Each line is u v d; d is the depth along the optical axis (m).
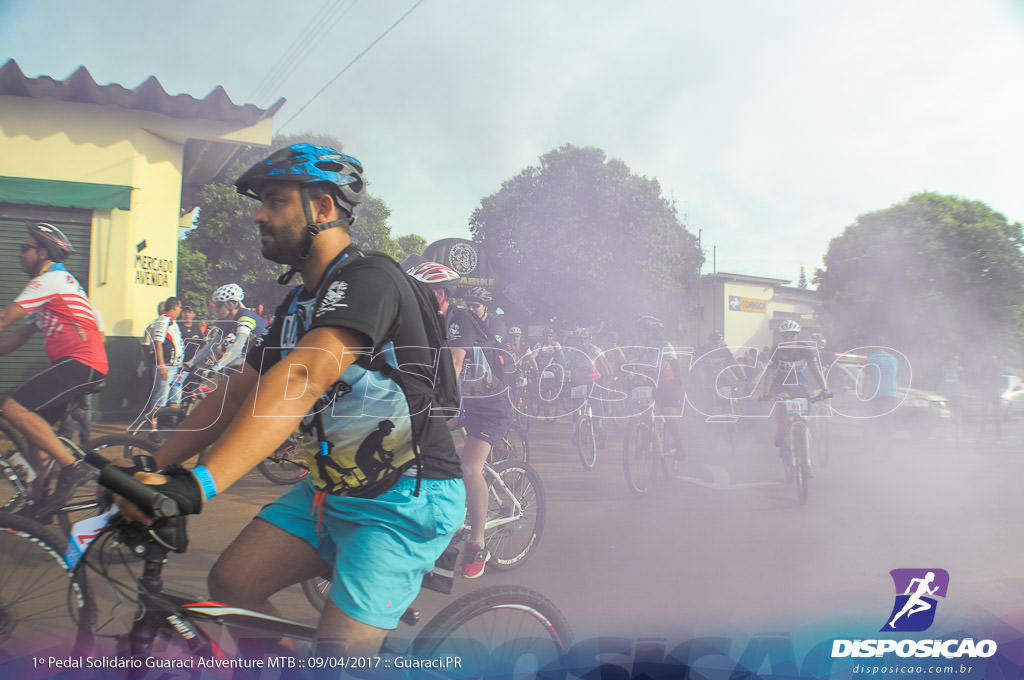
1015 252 12.38
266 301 7.54
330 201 1.61
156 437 5.30
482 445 3.46
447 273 3.55
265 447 1.30
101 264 9.28
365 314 1.42
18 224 8.93
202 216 16.84
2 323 3.36
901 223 12.88
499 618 1.68
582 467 7.31
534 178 15.16
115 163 9.41
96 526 1.55
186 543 1.32
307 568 1.67
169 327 6.35
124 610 1.50
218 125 10.02
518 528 3.80
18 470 3.32
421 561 1.57
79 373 3.49
